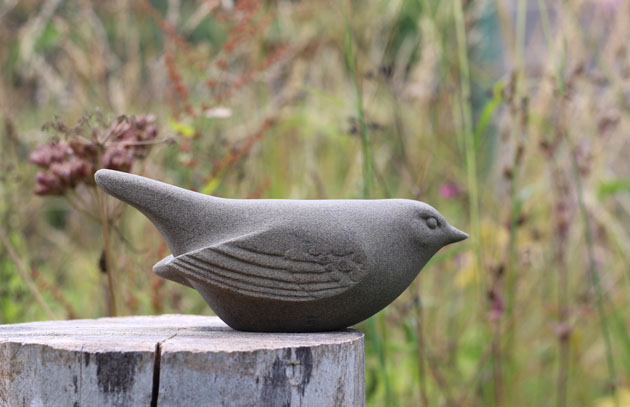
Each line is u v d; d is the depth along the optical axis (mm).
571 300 2811
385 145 2848
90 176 1740
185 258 1323
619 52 2613
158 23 2150
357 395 1348
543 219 2754
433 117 2734
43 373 1219
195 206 1342
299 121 2582
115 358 1184
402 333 2609
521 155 2289
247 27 2201
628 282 2605
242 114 2711
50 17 2795
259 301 1340
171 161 2434
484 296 2357
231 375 1193
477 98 3066
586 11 2947
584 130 2695
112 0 2877
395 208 1405
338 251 1335
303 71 2705
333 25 2844
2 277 2342
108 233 1790
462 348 2787
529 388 2881
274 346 1227
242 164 2256
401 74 2797
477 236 2289
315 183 2504
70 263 3047
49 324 1524
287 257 1326
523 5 2416
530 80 2617
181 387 1182
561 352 2494
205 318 1648
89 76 2582
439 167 2781
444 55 2408
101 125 1770
